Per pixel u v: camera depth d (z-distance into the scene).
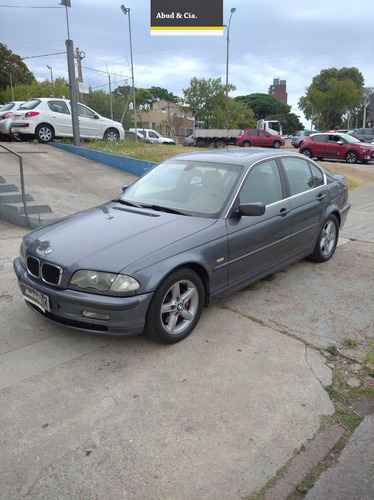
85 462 2.37
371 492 2.22
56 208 8.25
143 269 3.24
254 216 4.11
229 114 60.19
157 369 3.24
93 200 9.36
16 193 7.93
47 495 2.16
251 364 3.33
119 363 3.31
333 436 2.60
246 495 2.19
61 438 2.54
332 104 56.47
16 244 6.08
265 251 4.43
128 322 3.21
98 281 3.19
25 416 2.71
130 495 2.17
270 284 4.96
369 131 29.39
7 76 56.62
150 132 34.00
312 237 5.31
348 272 5.41
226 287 4.02
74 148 13.77
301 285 4.95
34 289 3.49
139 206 4.34
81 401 2.86
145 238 3.53
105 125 16.28
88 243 3.51
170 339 3.53
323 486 2.25
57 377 3.11
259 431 2.62
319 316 4.17
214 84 53.34
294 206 4.83
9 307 4.19
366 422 2.73
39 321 3.94
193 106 54.56
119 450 2.46
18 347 3.50
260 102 98.06
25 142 14.84
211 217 3.96
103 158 12.88
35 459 2.38
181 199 4.31
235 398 2.92
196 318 3.76
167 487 2.22
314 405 2.88
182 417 2.73
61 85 56.75
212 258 3.74
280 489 2.23
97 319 3.23
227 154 4.83
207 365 3.30
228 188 4.20
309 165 5.46
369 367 3.33
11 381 3.05
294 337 3.75
